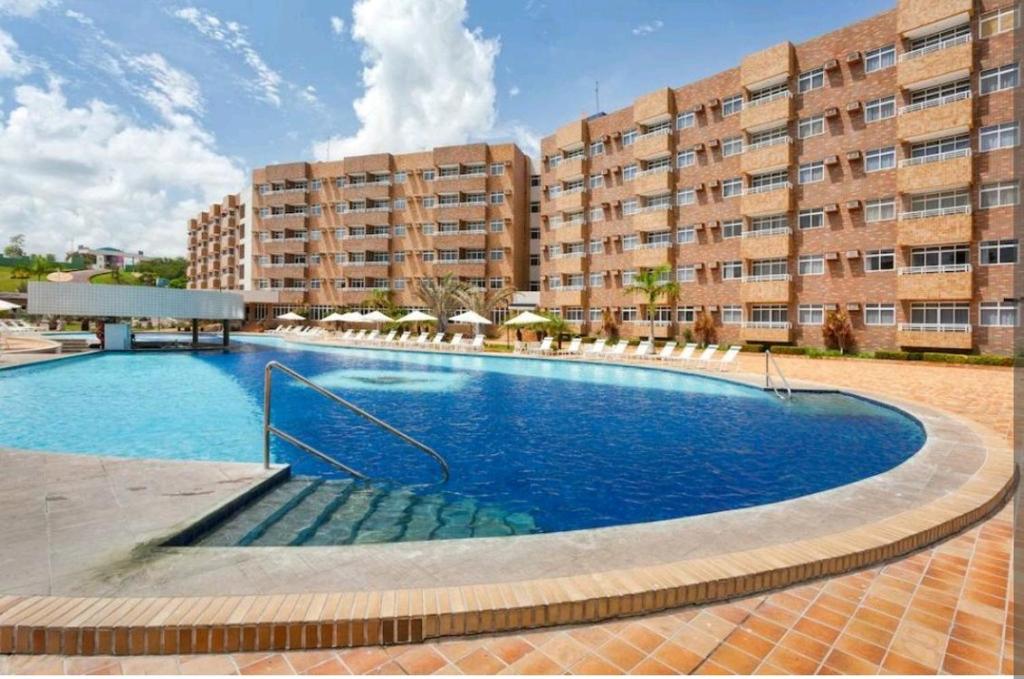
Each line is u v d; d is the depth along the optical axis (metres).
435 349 29.38
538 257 51.91
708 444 8.93
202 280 75.44
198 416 11.09
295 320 54.03
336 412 11.69
